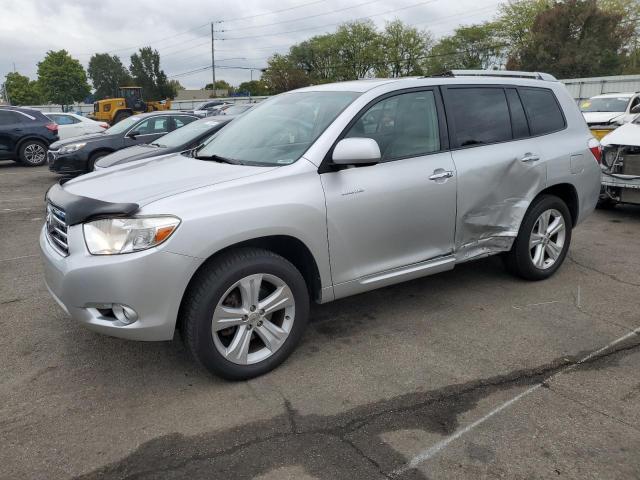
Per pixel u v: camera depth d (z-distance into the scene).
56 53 81.06
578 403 2.96
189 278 2.88
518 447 2.60
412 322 4.03
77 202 3.00
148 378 3.28
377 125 3.65
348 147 3.23
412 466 2.48
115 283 2.77
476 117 4.20
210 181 3.14
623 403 2.96
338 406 2.96
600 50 42.50
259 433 2.74
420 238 3.83
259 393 3.10
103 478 2.44
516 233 4.41
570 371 3.30
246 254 3.09
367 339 3.76
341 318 4.12
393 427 2.77
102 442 2.68
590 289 4.65
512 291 4.61
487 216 4.18
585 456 2.53
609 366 3.36
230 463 2.52
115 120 36.69
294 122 3.79
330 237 3.36
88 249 2.84
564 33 43.97
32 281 5.07
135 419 2.87
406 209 3.67
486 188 4.11
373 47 68.69
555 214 4.77
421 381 3.21
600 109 14.42
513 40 61.03
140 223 2.79
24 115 14.95
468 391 3.10
